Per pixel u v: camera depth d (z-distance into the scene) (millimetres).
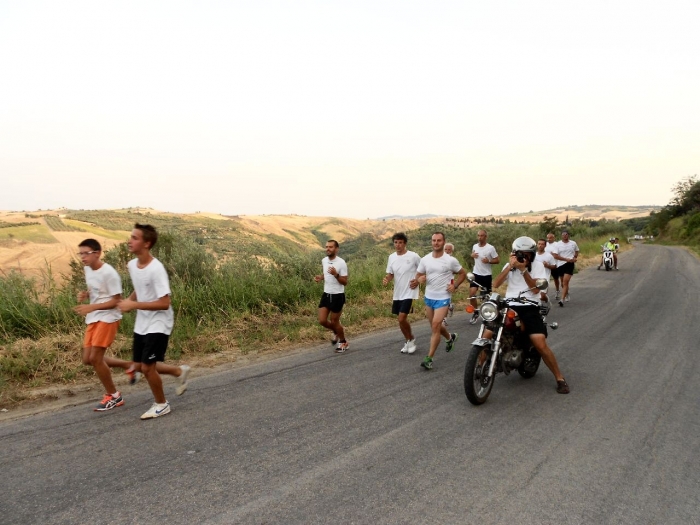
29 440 4203
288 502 3209
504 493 3369
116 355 6863
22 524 2945
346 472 3639
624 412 5043
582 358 7293
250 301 10039
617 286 16906
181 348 7402
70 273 8898
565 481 3562
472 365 5035
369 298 12336
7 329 7289
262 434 4340
